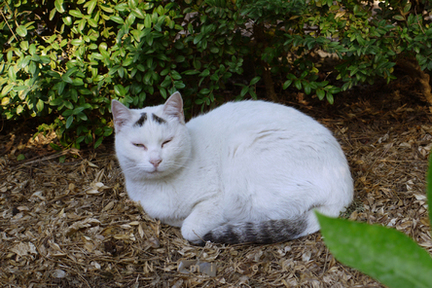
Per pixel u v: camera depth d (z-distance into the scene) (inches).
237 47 53.6
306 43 49.9
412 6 56.1
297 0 48.1
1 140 56.7
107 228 46.0
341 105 59.7
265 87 61.0
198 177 45.1
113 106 43.7
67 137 54.7
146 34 48.8
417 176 49.0
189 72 52.3
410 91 60.0
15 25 50.3
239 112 47.5
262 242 44.1
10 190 50.6
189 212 45.9
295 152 44.3
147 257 44.2
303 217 44.1
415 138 53.4
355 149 53.6
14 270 43.0
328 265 42.3
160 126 43.3
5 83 50.3
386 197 47.6
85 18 50.0
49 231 45.8
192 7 50.9
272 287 41.5
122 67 50.4
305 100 61.0
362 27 50.5
